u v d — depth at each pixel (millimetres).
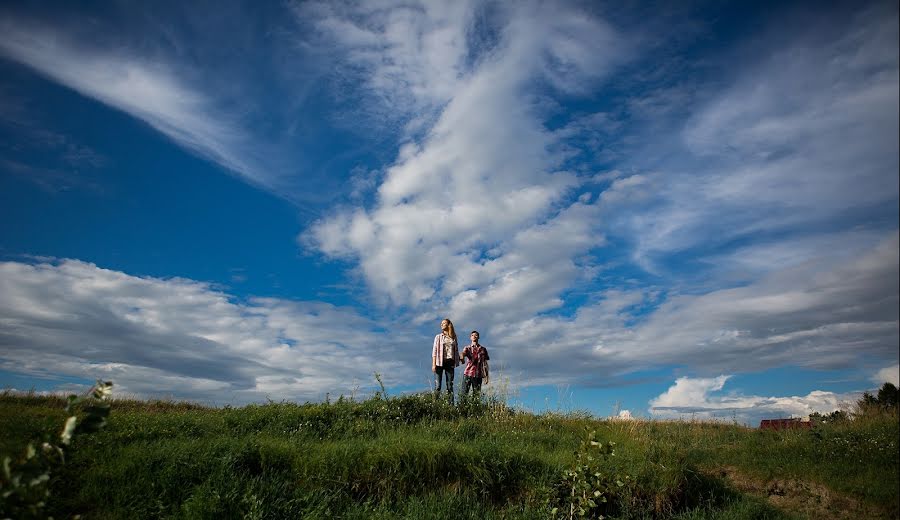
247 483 7844
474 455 9328
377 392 14555
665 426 17266
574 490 8273
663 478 9602
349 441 10422
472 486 8797
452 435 11867
